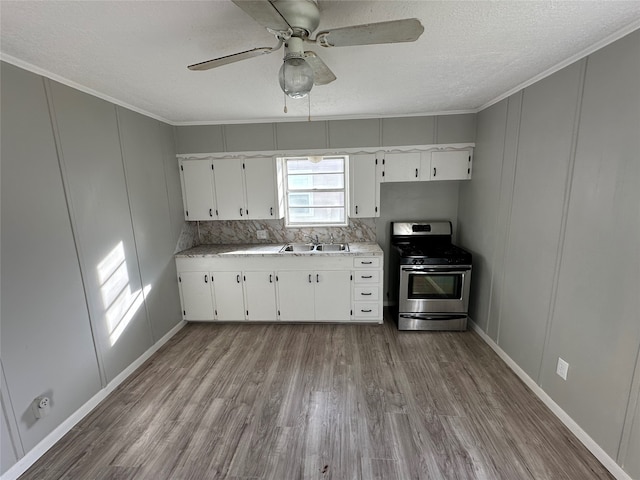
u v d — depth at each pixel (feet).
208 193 11.69
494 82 7.58
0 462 5.33
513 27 4.89
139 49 5.39
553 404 6.77
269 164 11.35
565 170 6.31
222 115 10.30
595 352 5.63
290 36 4.08
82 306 7.07
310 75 4.25
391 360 8.98
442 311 10.58
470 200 11.07
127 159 8.69
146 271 9.50
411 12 4.45
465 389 7.63
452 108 10.20
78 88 7.01
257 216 11.76
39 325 6.05
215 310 11.46
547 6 4.29
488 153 9.61
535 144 7.29
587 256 5.78
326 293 11.09
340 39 4.05
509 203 8.44
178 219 11.48
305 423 6.64
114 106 8.20
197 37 5.04
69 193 6.77
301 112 10.14
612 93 5.18
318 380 8.13
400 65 6.42
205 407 7.21
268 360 9.16
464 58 6.10
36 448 5.88
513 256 8.29
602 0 4.17
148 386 8.05
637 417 4.85
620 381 5.13
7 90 5.52
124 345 8.45
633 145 4.83
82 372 7.02
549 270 6.84
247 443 6.15
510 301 8.46
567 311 6.31
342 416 6.81
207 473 5.53
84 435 6.44
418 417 6.73
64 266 6.62
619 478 5.18
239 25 4.70
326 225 12.73
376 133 10.89
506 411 6.85
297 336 10.63
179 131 11.29
